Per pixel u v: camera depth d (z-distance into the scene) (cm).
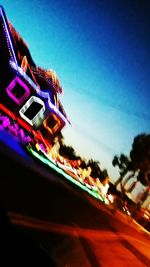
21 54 2491
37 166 1814
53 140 2786
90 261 893
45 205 1090
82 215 1512
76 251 884
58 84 2703
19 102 2345
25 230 727
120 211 4209
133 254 1488
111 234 1628
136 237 2489
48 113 2559
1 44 2233
